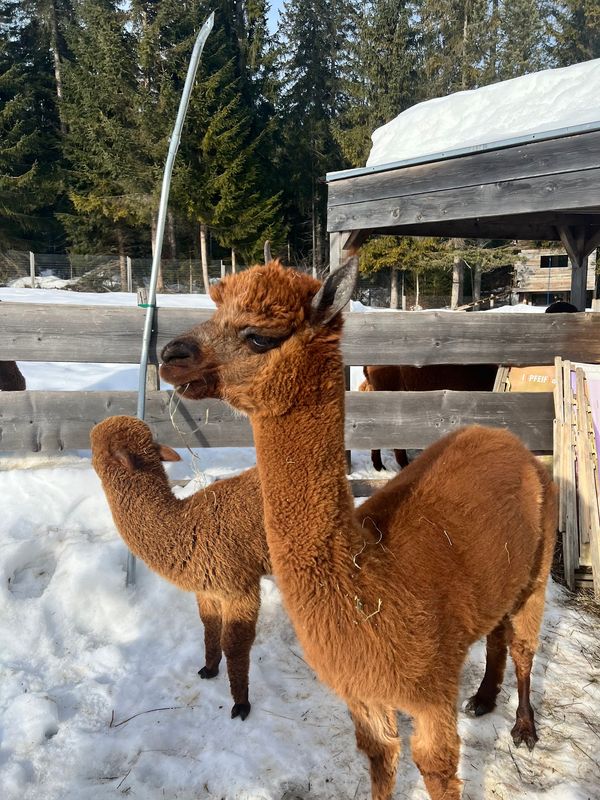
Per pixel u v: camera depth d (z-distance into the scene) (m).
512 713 3.22
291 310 1.94
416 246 31.06
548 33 36.28
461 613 2.16
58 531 4.38
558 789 2.71
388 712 2.28
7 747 2.83
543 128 4.79
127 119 30.75
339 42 40.31
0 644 3.48
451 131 5.98
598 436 4.64
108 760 2.83
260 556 3.03
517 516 2.56
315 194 37.19
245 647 3.04
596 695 3.37
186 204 29.58
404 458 6.54
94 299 18.41
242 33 37.47
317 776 2.76
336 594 1.98
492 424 5.46
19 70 33.88
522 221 7.32
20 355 4.86
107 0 32.75
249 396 1.99
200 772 2.76
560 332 5.49
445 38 38.00
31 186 31.56
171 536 2.99
